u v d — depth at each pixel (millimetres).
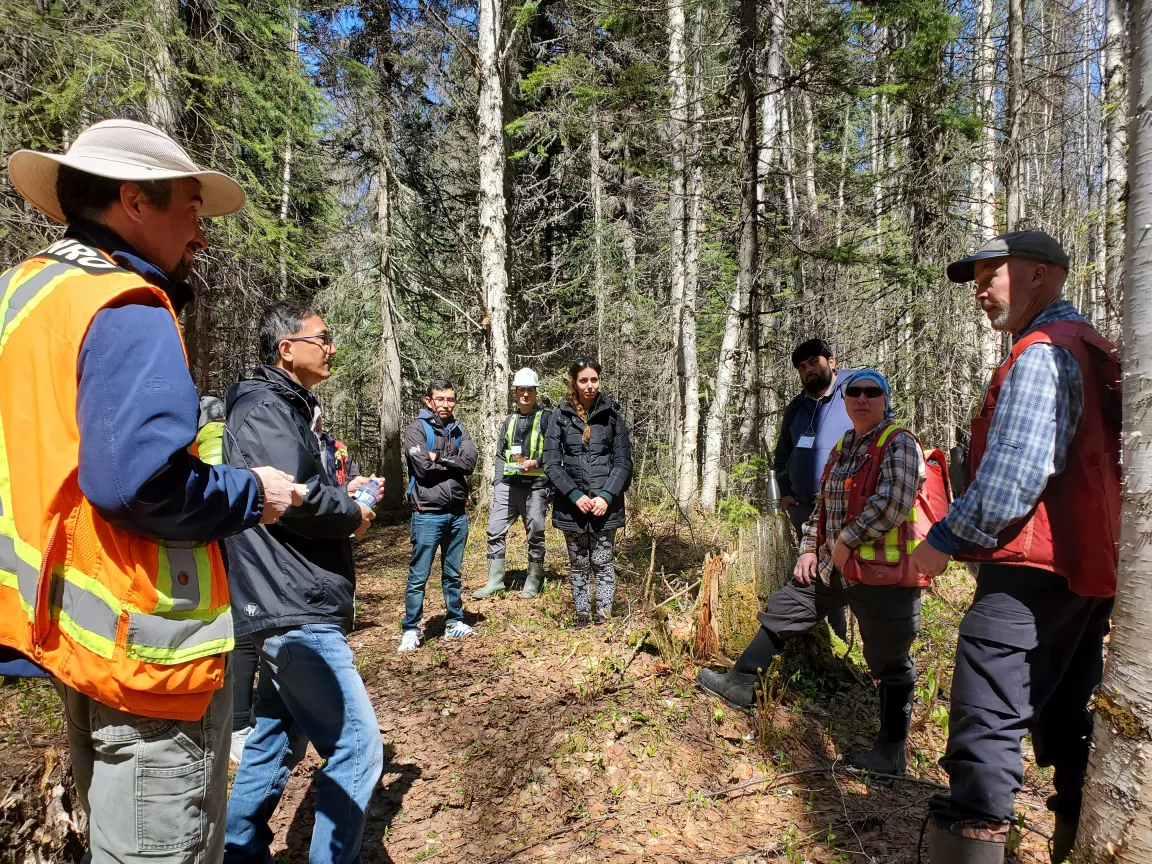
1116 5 9617
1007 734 1961
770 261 6594
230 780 3277
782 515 4227
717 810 2854
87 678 1336
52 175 1522
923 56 6039
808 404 4457
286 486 1611
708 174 8289
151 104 5363
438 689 4309
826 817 2768
